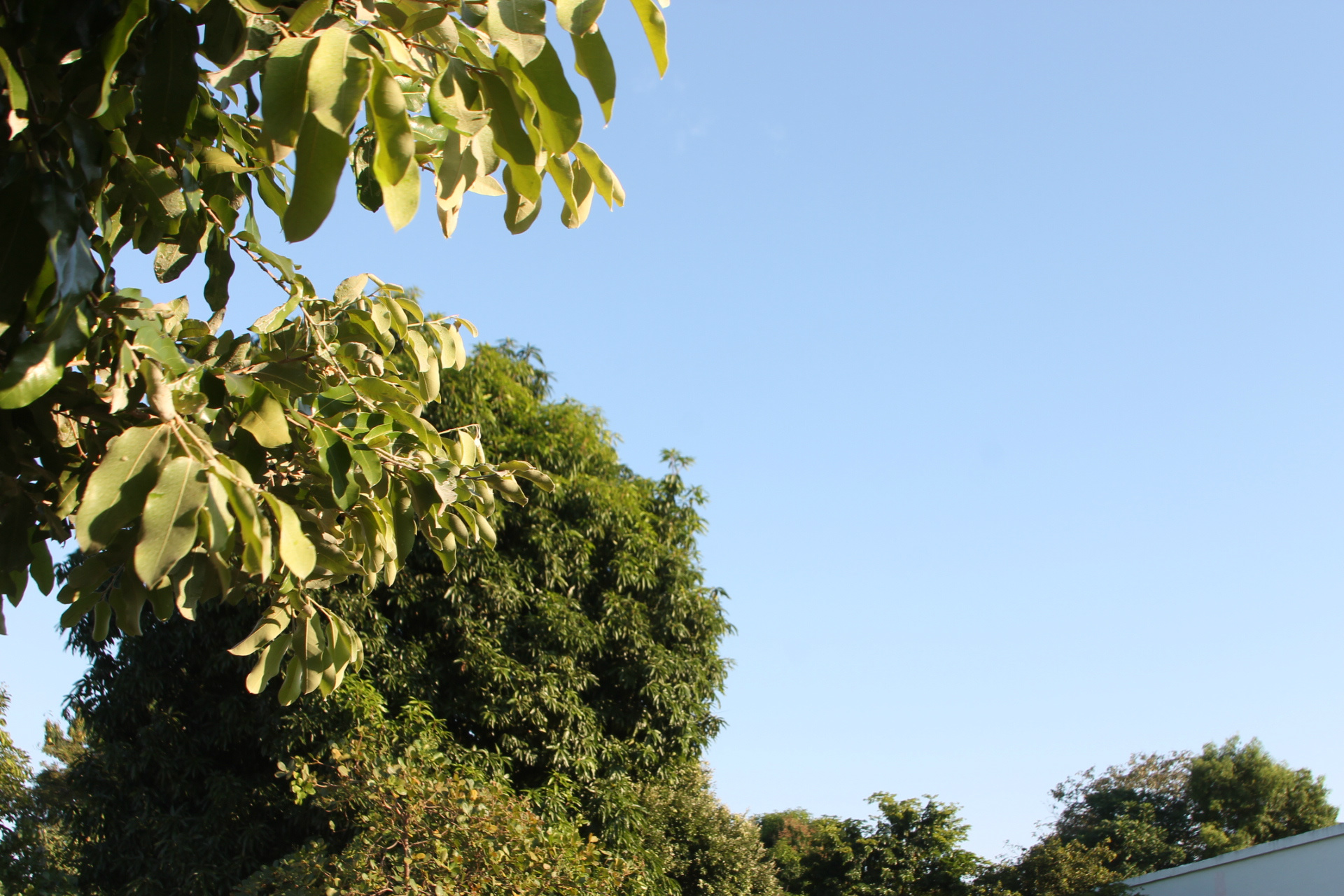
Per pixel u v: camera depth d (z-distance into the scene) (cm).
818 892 1697
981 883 1667
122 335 176
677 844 1317
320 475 223
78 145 163
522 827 719
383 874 687
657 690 1111
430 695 995
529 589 1100
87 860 975
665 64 146
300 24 135
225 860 886
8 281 152
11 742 1161
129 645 970
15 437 184
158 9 158
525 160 150
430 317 258
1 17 148
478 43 145
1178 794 3152
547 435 1235
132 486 135
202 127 202
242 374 204
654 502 1389
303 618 241
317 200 121
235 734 934
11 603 196
